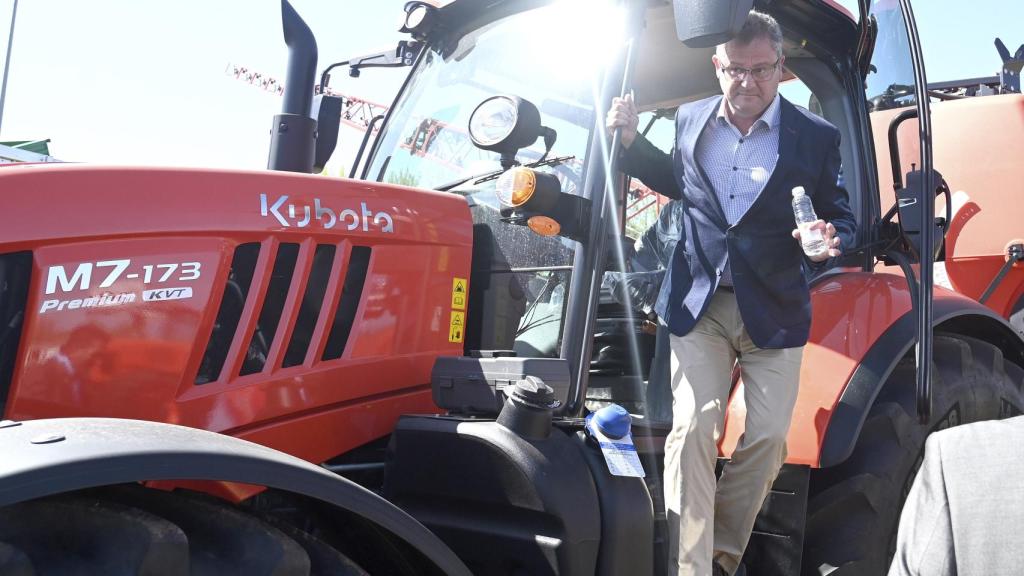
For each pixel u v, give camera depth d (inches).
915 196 111.0
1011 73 217.8
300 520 83.9
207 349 87.0
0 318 78.0
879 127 178.7
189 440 63.7
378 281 97.8
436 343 102.1
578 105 107.1
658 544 99.0
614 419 88.0
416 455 91.7
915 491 44.5
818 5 125.7
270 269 90.3
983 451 42.2
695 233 104.4
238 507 69.5
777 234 100.7
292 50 104.0
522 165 106.5
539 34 114.0
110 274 81.7
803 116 104.3
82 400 79.8
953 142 185.3
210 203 88.0
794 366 103.2
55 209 80.4
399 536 71.5
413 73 128.3
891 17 170.2
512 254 106.5
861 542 113.9
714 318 104.0
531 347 103.0
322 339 93.5
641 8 105.0
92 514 61.9
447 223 104.8
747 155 102.9
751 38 98.8
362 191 98.5
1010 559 39.1
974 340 135.8
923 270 103.0
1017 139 179.2
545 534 84.4
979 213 180.4
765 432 101.5
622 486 87.3
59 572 58.0
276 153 103.2
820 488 117.4
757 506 103.8
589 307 95.6
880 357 115.0
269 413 89.2
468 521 89.2
